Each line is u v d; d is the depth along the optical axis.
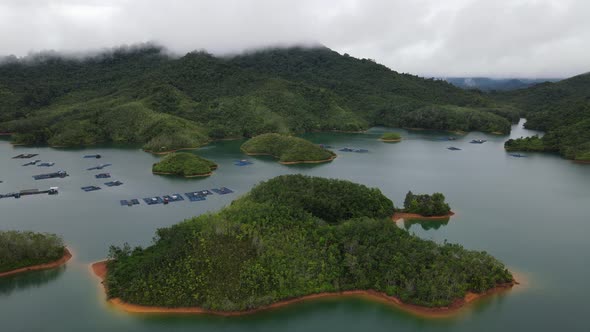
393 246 106.56
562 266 113.19
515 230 138.88
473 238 131.62
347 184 145.75
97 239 129.12
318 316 91.19
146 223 143.38
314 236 109.75
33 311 92.25
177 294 93.19
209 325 87.75
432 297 93.69
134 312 91.25
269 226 110.38
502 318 90.44
